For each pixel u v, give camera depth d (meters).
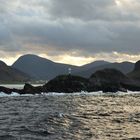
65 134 40.53
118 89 175.50
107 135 39.97
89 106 88.50
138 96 140.62
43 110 75.81
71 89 162.00
